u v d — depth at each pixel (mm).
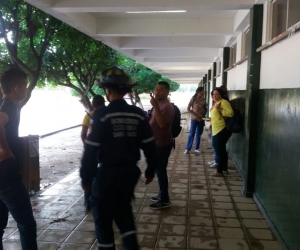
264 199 4352
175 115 4531
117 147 2551
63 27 7008
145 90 20500
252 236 3775
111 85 2607
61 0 5020
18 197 2736
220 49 10266
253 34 4820
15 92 2758
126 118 2596
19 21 5988
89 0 4988
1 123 2598
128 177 2566
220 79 10852
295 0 3539
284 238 3383
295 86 3168
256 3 4742
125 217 2664
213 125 6234
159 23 7223
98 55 9555
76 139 11969
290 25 3689
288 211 3252
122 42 9312
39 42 8508
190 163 7457
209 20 7102
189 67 17422
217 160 6348
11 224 4047
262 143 4508
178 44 9133
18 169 2752
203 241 3652
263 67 4656
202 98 8461
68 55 9500
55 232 3857
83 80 11586
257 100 4891
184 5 4887
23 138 4992
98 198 2561
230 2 4812
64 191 5391
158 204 4586
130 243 2637
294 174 3078
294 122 3105
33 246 2834
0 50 7359
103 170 2562
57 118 20797
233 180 6062
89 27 6793
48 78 10344
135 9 5121
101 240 2676
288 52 3424
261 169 4547
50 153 9188
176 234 3820
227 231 3904
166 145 4398
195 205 4758
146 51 11586
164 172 4516
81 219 4230
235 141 7230
